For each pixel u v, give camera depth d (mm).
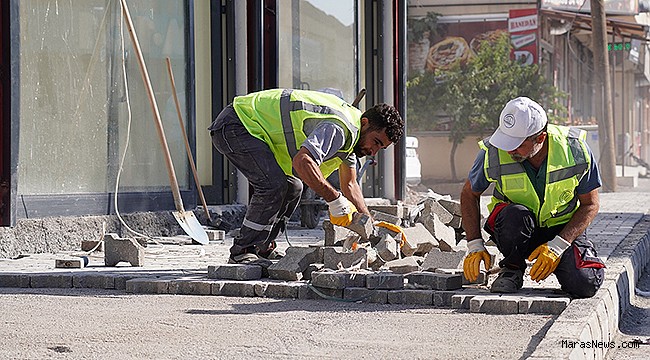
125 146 11289
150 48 11781
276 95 7965
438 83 30688
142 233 11445
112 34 11211
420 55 31047
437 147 30641
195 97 12648
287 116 7816
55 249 10188
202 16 13398
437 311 6801
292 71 14234
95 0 10977
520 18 30688
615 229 12828
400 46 16562
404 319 6508
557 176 6902
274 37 13383
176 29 12172
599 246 10320
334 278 7230
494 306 6703
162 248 10578
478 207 7242
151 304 7125
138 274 8117
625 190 31906
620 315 7438
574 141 6941
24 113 10039
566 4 31688
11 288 7992
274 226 8219
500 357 5422
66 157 10578
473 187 7168
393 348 5648
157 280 7715
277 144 7922
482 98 30469
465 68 30703
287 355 5473
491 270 7520
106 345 5695
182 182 12281
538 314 6617
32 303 7180
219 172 13500
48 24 10352
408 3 31094
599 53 30219
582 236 7062
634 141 49031
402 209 9953
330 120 7371
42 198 10109
